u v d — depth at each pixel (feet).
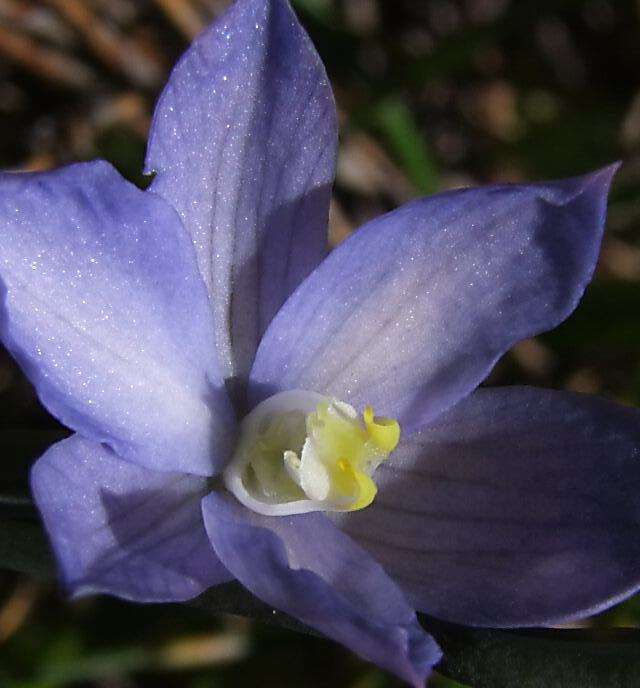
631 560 0.20
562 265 0.21
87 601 0.30
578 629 0.21
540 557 0.20
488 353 0.21
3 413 0.32
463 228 0.21
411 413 0.21
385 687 0.29
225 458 0.21
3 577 0.30
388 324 0.21
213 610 0.20
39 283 0.19
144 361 0.20
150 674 0.31
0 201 0.18
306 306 0.21
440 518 0.21
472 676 0.20
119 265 0.19
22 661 0.29
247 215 0.21
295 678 0.30
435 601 0.20
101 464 0.19
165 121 0.20
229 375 0.21
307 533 0.20
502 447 0.21
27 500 0.21
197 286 0.20
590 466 0.21
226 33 0.20
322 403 0.20
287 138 0.21
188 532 0.20
